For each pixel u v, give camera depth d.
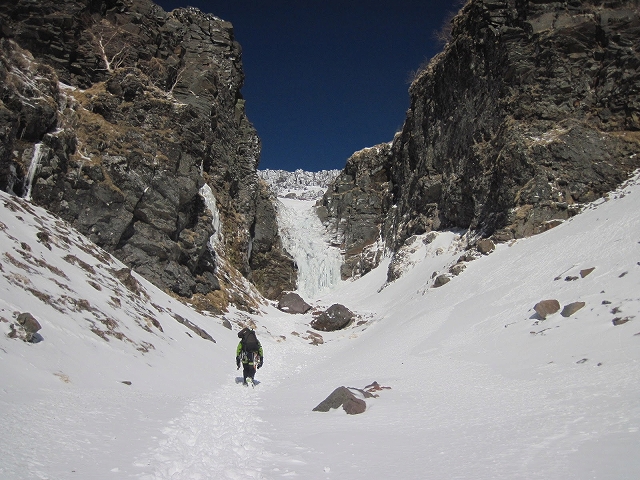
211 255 27.52
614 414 6.11
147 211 22.08
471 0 31.94
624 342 9.93
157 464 4.66
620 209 19.41
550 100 25.80
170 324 16.28
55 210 18.89
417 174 37.25
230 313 24.95
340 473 4.82
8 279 10.05
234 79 36.41
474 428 6.57
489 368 11.47
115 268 17.34
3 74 18.44
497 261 22.22
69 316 10.70
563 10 26.77
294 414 8.64
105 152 21.55
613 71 25.11
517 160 24.89
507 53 27.38
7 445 4.43
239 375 14.68
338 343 24.38
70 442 4.93
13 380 6.77
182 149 25.41
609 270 14.66
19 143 18.28
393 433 6.70
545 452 5.03
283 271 39.50
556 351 11.05
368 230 46.00
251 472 4.75
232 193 34.75
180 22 34.72
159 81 29.20
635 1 25.94
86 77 25.30
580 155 23.86
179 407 8.19
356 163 50.41
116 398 7.71
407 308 24.36
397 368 13.95
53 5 25.05
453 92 33.25
